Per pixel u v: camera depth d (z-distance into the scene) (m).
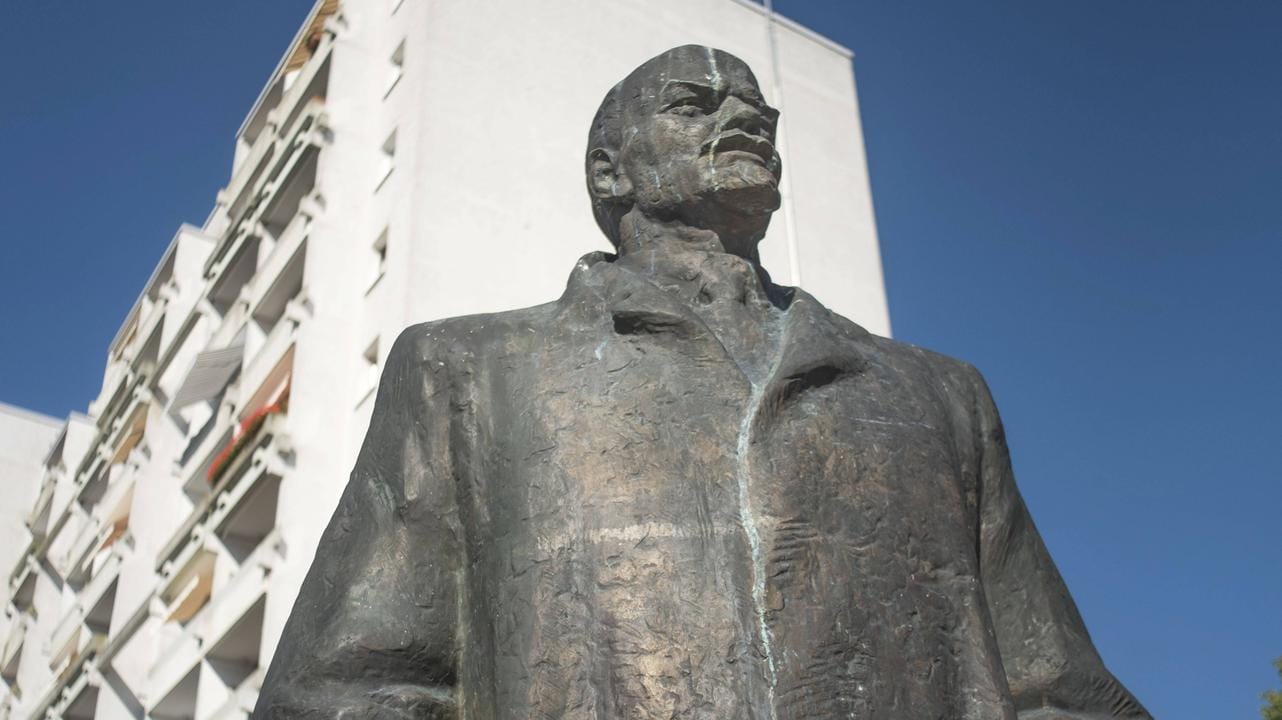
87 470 31.08
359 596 3.06
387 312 20.11
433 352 3.33
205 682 20.30
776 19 26.31
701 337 3.18
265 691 3.03
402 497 3.19
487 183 20.98
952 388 3.46
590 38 23.17
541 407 3.12
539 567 2.92
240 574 20.09
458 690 3.03
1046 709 3.16
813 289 23.95
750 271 3.48
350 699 2.91
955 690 2.93
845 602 2.89
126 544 25.66
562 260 20.92
